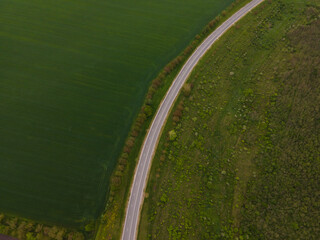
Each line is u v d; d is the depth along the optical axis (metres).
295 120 66.81
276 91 71.62
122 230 60.59
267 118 68.56
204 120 70.19
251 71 76.12
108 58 80.38
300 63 75.00
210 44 81.88
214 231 59.22
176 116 70.62
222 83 75.06
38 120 71.75
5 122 71.56
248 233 57.69
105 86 76.25
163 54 81.00
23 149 68.38
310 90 70.19
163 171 65.50
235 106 71.62
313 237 55.06
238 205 60.53
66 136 69.69
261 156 64.56
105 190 64.06
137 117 71.69
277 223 57.44
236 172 63.91
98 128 70.69
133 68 78.94
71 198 63.41
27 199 63.50
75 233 59.78
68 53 81.38
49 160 67.19
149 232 60.16
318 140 63.53
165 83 76.31
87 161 67.00
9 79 77.50
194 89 74.75
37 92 75.44
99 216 61.84
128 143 67.81
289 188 60.19
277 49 79.00
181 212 61.19
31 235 59.50
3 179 65.44
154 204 62.50
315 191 58.78
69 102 74.06
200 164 65.25
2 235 60.50
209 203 61.53
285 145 64.44
